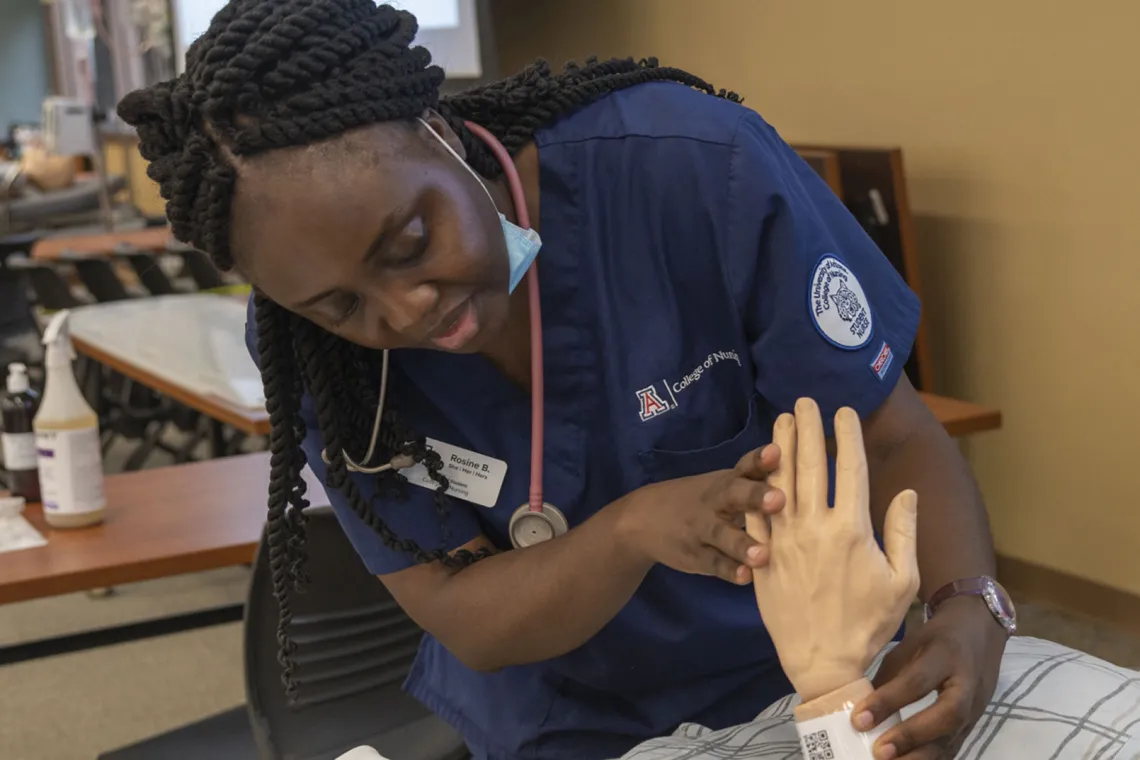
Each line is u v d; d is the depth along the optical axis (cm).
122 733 247
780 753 91
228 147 76
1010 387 266
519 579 95
